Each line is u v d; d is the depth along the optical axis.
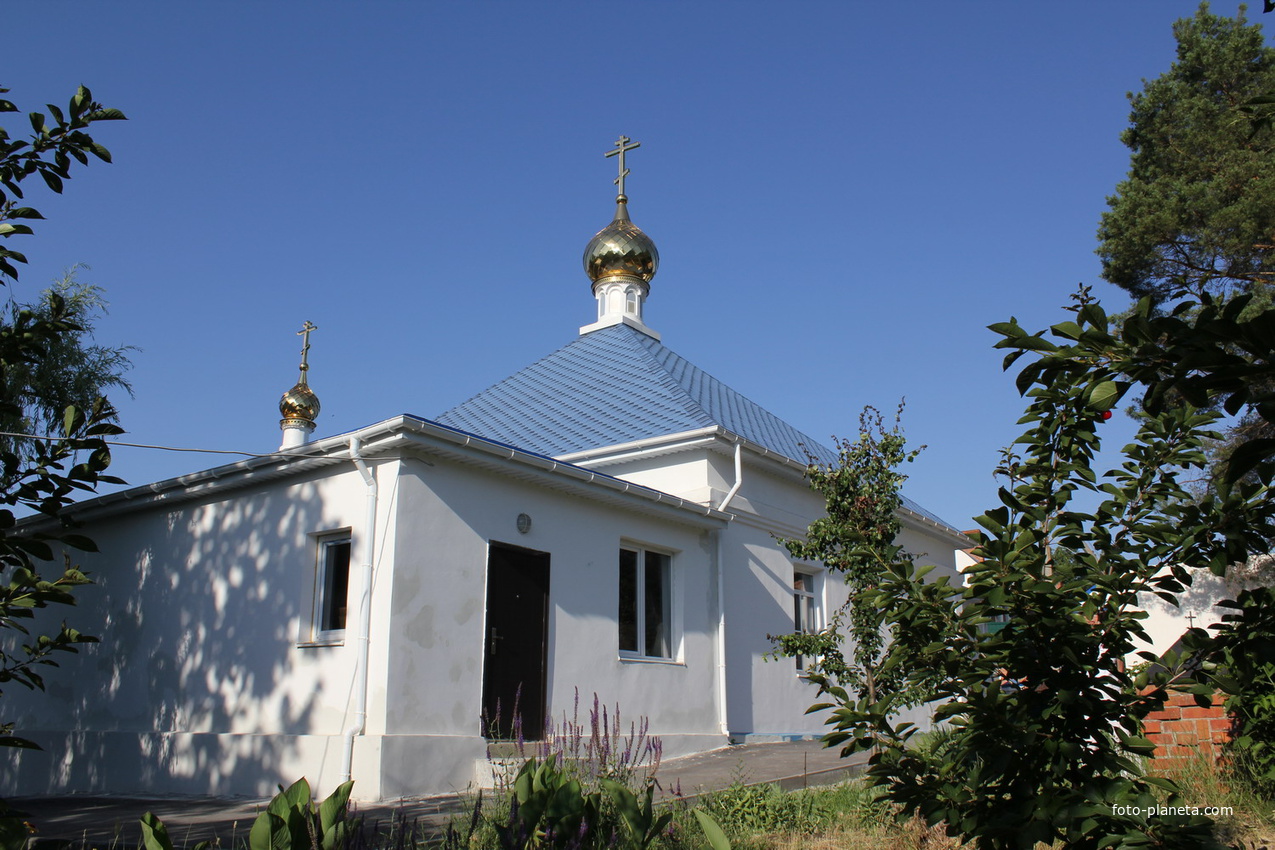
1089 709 3.51
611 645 12.21
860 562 8.69
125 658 12.27
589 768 7.08
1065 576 3.74
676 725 12.99
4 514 4.89
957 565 23.59
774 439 18.81
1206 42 16.17
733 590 14.84
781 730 15.12
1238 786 6.97
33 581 4.87
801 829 7.05
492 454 10.68
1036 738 3.63
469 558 10.60
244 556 11.33
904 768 3.93
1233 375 2.46
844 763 10.66
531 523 11.45
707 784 9.12
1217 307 2.65
